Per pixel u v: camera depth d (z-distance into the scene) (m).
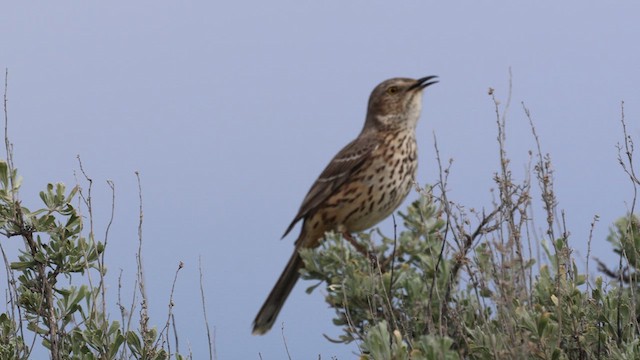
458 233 10.38
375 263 13.21
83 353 11.20
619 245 11.91
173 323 10.74
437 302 11.72
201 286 10.20
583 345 10.34
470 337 10.80
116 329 11.11
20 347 11.12
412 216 13.65
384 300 12.06
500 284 9.55
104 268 11.28
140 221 10.69
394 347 9.06
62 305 11.32
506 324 9.50
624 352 9.89
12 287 11.08
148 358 10.70
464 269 11.16
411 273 12.53
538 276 11.13
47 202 11.38
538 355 9.63
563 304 10.60
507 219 9.92
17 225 11.30
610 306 10.60
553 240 10.59
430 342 8.84
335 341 12.08
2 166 11.29
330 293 12.49
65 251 11.26
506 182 10.08
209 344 10.09
